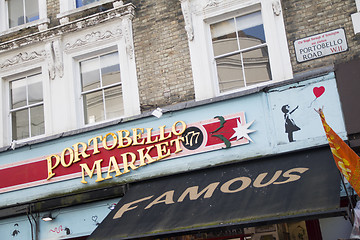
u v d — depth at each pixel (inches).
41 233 421.1
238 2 403.9
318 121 348.8
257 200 306.5
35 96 478.9
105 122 438.3
